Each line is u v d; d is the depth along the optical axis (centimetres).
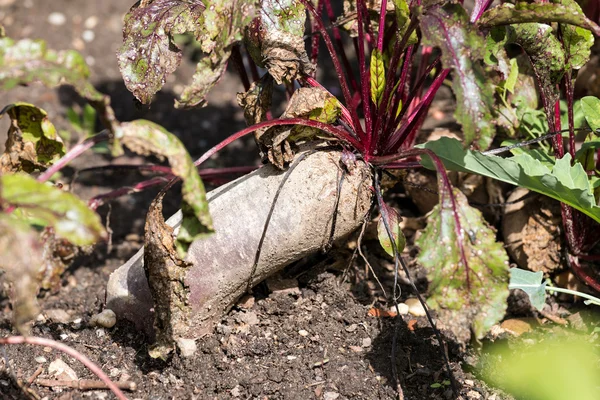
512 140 114
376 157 110
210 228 101
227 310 111
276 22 108
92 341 111
